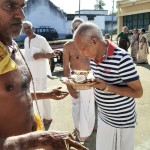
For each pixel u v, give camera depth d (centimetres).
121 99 297
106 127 318
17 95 189
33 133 168
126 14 3170
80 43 280
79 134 467
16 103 188
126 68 279
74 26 443
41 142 167
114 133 315
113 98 297
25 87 199
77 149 172
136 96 287
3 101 182
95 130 513
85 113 455
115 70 284
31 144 165
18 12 188
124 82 290
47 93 270
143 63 1405
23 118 194
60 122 565
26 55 531
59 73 1186
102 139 326
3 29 190
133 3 3009
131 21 3175
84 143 474
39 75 534
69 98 724
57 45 1559
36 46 525
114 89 285
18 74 192
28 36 528
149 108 641
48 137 168
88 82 284
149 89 814
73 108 469
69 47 452
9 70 178
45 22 3903
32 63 527
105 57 284
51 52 541
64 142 169
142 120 568
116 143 318
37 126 229
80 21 443
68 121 570
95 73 302
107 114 310
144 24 3002
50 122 566
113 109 303
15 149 161
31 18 3831
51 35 2431
